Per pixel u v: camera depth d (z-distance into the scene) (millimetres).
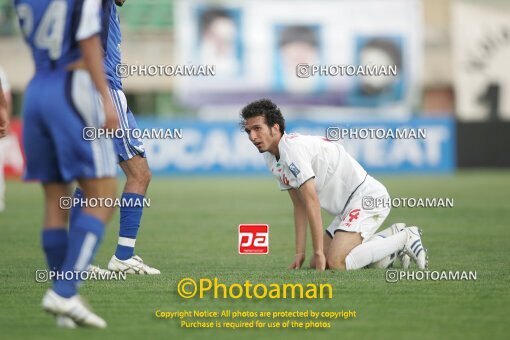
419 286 20594
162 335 15852
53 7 15812
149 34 82188
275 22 78375
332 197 23703
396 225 23812
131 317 17422
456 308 18109
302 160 22141
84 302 16453
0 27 82438
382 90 77438
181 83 78000
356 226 23234
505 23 79500
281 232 34625
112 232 35500
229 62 78312
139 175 23312
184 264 25625
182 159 70438
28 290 20547
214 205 46656
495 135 73812
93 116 15820
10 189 59438
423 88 83625
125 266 23062
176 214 42062
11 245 30547
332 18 78438
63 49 15820
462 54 79750
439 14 84125
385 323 16781
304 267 24500
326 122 67625
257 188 57812
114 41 23031
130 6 85688
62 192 16766
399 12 78188
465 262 25391
